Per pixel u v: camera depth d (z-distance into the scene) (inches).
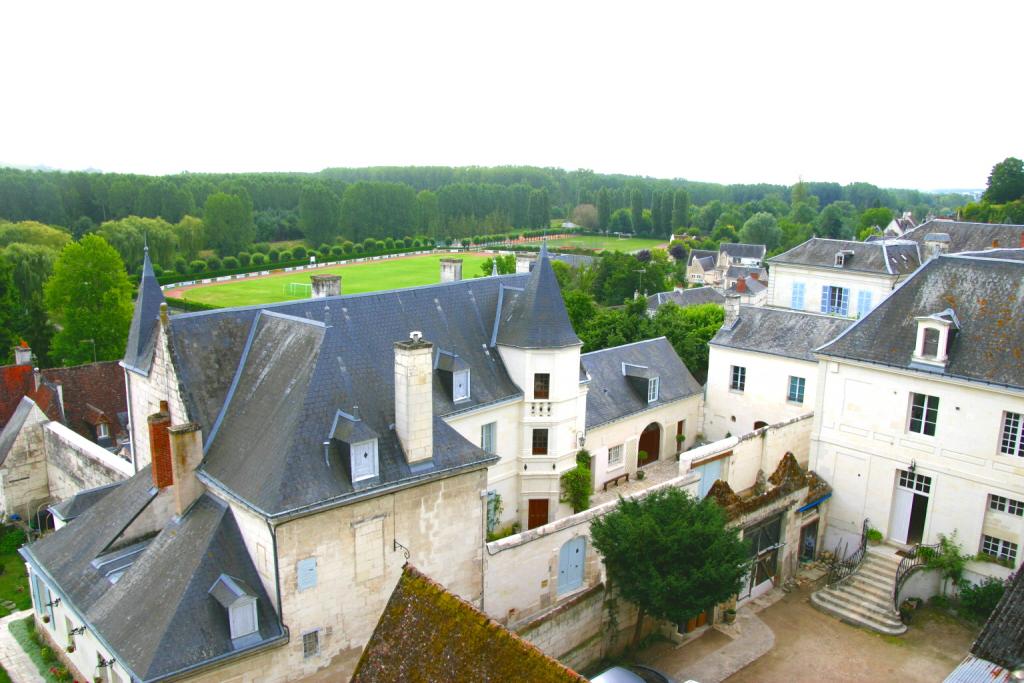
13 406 1792.6
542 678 581.9
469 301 1413.6
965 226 2600.9
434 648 649.6
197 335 1041.5
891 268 2315.5
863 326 1358.3
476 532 1044.5
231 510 910.4
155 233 4869.6
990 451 1187.3
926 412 1263.5
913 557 1252.5
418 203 7480.3
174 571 871.1
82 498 1210.6
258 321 1101.1
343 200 6934.1
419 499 968.9
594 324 2454.5
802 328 1825.8
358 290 4677.7
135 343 1152.8
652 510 1026.1
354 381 984.3
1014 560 1179.9
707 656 1094.4
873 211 5930.1
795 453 1494.8
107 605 892.0
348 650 927.7
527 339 1370.6
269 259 5743.1
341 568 904.3
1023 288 1221.7
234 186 6958.7
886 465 1312.7
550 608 1148.5
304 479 875.4
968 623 1182.3
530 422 1403.8
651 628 1151.0
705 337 2284.7
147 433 1148.5
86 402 1866.4
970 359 1213.1
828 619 1197.7
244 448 945.5
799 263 2513.5
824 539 1406.3
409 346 938.1
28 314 2598.4
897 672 1058.7
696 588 960.9
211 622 826.2
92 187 5866.1
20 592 1302.9
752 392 1875.0
